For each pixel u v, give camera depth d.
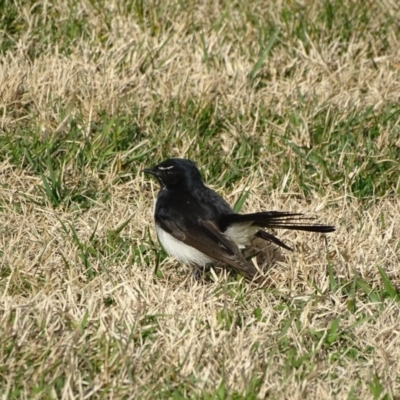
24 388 8.98
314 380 9.45
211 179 13.46
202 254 11.41
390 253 11.87
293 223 11.54
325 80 15.77
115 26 16.36
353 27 17.06
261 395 9.04
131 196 13.15
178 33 16.59
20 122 14.30
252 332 10.07
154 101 14.83
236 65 15.88
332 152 14.11
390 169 13.78
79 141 13.66
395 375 9.64
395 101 15.49
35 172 13.33
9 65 15.20
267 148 14.10
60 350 9.38
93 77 15.00
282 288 11.29
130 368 9.27
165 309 10.52
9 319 9.93
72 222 12.33
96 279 11.05
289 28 16.83
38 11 16.81
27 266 11.13
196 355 9.56
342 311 10.83
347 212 12.78
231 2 17.56
